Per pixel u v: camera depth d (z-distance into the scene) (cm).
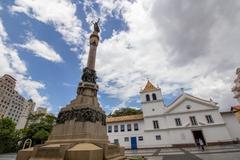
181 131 3347
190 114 3466
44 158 848
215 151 1909
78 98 1390
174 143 3284
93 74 1606
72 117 1219
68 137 1118
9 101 9156
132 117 4038
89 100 1410
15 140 3609
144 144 3516
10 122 3688
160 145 3369
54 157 827
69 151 842
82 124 1160
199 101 3503
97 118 1285
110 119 4144
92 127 1184
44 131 3694
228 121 3297
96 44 1861
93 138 1139
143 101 3925
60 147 837
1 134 3300
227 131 3080
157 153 2228
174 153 2070
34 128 3834
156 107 3750
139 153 2388
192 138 3222
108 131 3956
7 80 9088
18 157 1005
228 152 1717
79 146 936
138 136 3659
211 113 3338
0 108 8488
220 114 3288
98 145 1002
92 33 1895
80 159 807
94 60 1738
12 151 3525
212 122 3259
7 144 3412
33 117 4916
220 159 1314
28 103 11206
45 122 4200
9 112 9119
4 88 8850
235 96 4909
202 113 3397
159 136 3462
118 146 1288
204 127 3241
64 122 1226
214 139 3089
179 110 3575
